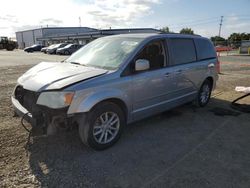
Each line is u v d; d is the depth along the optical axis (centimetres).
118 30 4578
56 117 354
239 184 319
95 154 386
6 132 451
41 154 380
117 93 400
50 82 369
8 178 319
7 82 953
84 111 363
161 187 310
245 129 502
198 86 615
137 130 486
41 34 7806
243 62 2038
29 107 385
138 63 418
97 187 307
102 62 448
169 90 513
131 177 329
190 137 459
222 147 420
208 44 660
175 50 532
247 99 742
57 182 315
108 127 405
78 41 5253
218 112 603
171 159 377
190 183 319
